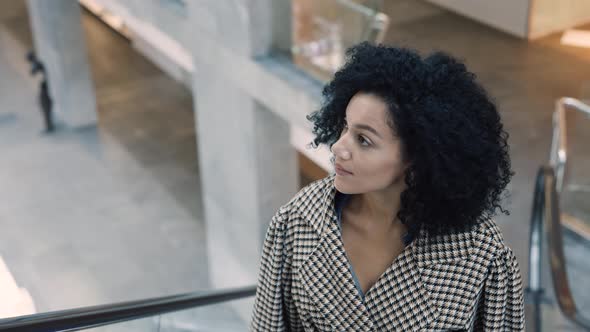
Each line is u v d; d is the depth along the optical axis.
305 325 1.99
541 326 5.85
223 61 10.25
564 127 8.56
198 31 10.56
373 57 1.66
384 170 1.66
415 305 1.81
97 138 18.56
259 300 2.06
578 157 8.59
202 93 11.27
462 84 1.64
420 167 1.63
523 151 10.13
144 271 14.45
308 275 1.88
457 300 1.80
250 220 11.54
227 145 11.24
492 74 12.05
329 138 1.84
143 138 18.59
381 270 1.84
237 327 5.29
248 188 11.16
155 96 20.39
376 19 8.34
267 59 9.53
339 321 1.90
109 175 17.20
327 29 8.73
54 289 13.98
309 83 8.91
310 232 1.88
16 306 4.61
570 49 12.76
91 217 15.92
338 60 8.73
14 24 23.89
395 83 1.60
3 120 19.23
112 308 3.12
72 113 18.77
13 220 15.87
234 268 12.59
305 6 8.88
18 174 17.30
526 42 13.02
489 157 1.63
